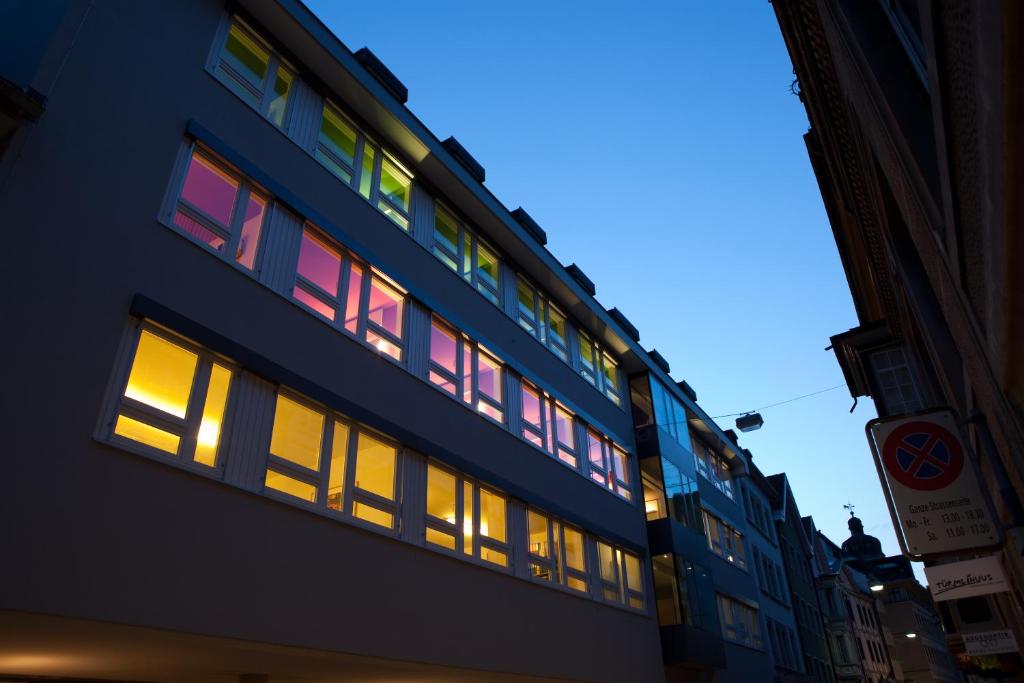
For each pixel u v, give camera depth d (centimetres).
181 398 896
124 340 851
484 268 1750
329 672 1152
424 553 1191
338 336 1183
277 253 1127
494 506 1444
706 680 2109
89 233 855
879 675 4875
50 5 910
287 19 1274
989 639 1288
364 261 1299
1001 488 547
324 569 988
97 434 781
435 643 1131
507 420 1596
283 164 1207
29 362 743
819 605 4075
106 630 756
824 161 1303
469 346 1557
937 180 438
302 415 1063
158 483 822
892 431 661
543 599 1476
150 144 980
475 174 1733
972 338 424
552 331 1997
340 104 1410
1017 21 174
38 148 832
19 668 986
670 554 2038
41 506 702
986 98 226
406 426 1258
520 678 1345
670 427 2406
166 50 1065
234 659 980
